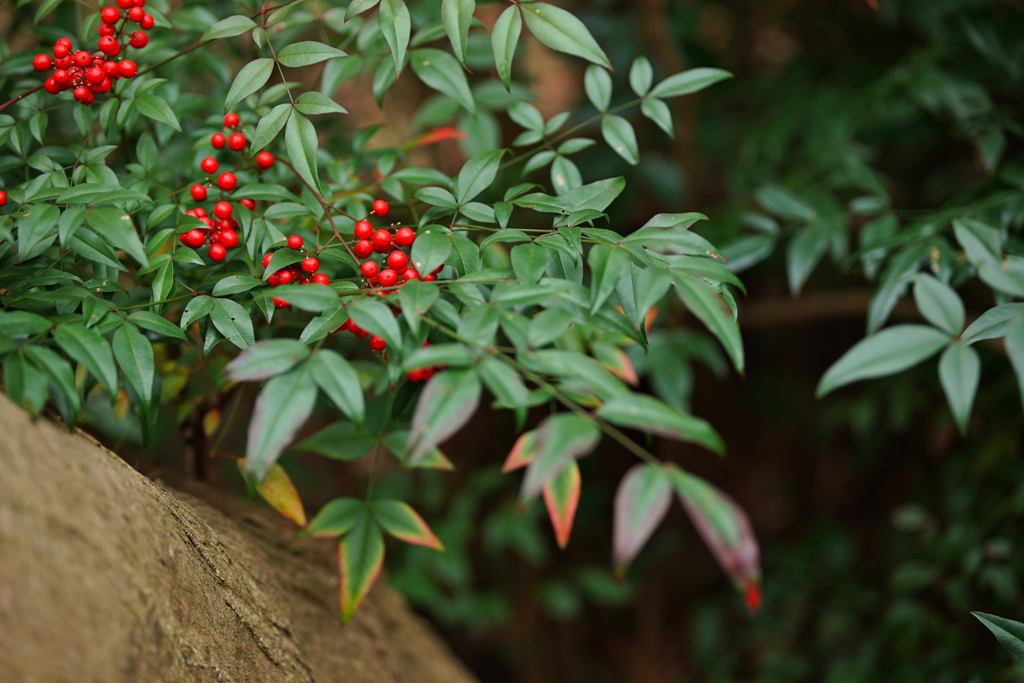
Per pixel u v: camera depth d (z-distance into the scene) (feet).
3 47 2.69
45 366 2.12
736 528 2.04
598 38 4.69
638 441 6.13
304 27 3.01
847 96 4.46
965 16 3.49
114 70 2.52
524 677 5.75
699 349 3.68
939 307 2.22
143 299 2.63
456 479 5.61
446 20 2.38
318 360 2.17
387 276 2.32
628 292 2.36
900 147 4.72
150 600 2.17
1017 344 2.16
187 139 2.97
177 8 2.90
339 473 5.93
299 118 2.43
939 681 3.58
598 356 2.71
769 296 5.48
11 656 1.94
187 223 2.43
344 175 2.77
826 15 5.21
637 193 4.88
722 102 5.56
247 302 2.43
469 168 2.47
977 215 2.88
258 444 2.11
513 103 2.80
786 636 4.83
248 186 2.52
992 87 4.15
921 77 3.59
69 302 2.36
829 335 5.90
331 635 2.84
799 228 3.35
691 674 5.80
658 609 6.13
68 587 2.04
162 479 2.86
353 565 2.54
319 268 2.55
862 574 5.08
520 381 2.12
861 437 4.99
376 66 2.93
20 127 2.53
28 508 2.04
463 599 5.04
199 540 2.41
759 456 6.24
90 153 2.51
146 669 2.11
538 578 5.76
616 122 2.75
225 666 2.31
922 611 3.61
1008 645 2.46
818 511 5.81
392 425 2.82
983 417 3.78
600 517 5.82
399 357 2.17
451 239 2.35
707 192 5.93
